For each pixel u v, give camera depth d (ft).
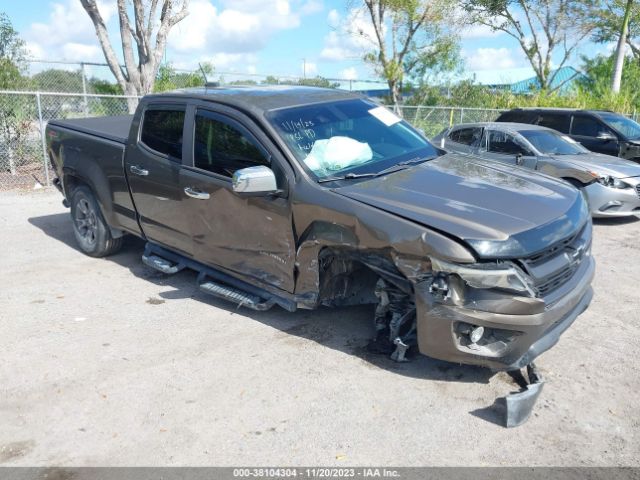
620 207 26.91
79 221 21.85
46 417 11.56
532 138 30.73
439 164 15.20
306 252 13.52
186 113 16.57
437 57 75.25
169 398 12.12
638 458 10.04
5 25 43.83
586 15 85.81
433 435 10.77
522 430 10.87
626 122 40.88
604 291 17.94
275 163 14.05
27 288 18.49
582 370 12.98
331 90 17.66
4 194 33.83
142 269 20.29
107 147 19.24
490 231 11.21
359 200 12.69
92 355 13.99
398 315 13.12
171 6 47.16
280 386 12.50
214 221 15.65
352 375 12.89
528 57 94.17
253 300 15.24
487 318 11.08
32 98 40.32
